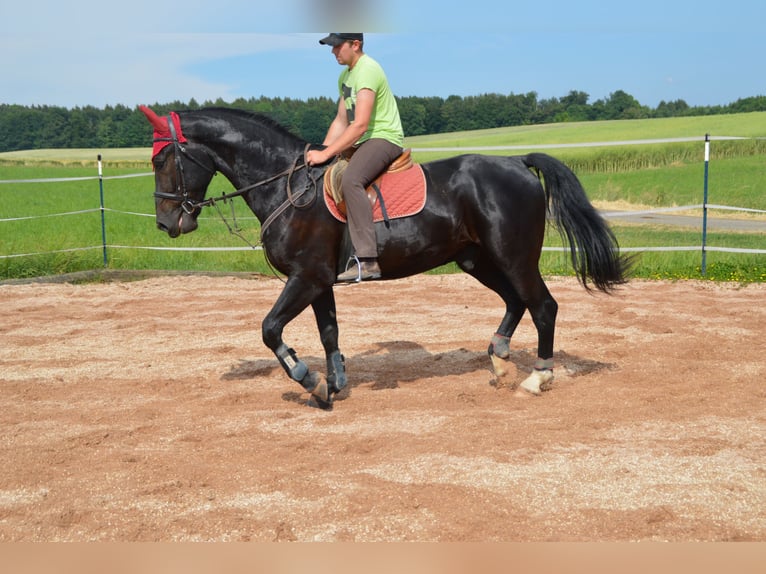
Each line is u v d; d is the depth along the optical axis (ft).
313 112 169.48
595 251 17.74
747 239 55.06
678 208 38.93
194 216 18.13
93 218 77.05
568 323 27.04
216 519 11.83
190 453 14.97
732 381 19.45
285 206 16.97
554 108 280.31
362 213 16.44
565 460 14.20
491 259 17.94
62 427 16.81
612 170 126.82
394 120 16.97
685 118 200.13
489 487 12.98
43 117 260.42
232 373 21.48
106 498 12.84
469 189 17.48
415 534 11.29
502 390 19.10
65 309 32.17
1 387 20.15
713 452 14.51
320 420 17.06
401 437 15.60
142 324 28.71
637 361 21.71
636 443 15.14
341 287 36.99
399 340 25.22
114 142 256.52
